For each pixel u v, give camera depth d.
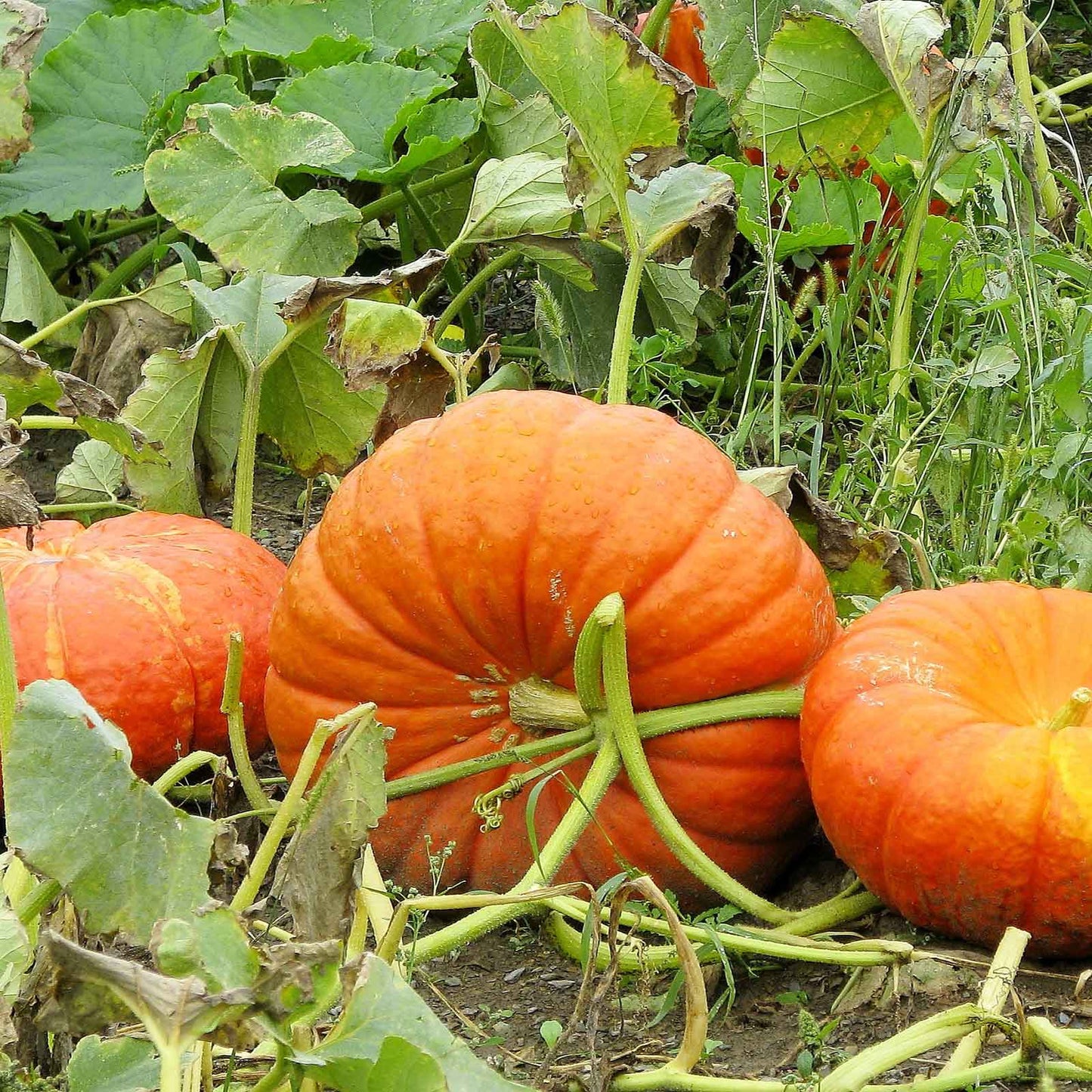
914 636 2.33
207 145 2.91
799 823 2.42
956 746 2.26
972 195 2.90
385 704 2.41
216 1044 2.02
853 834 2.30
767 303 2.89
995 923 2.26
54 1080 2.05
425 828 2.41
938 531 2.83
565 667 2.37
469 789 2.41
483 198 2.83
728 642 2.35
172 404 2.73
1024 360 2.71
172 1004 1.95
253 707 2.57
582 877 2.40
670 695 2.37
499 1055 2.24
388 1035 1.96
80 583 2.52
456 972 2.36
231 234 2.92
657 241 2.62
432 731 2.40
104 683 2.49
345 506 2.42
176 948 1.97
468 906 2.16
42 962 2.09
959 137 2.83
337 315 2.66
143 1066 2.02
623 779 2.38
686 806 2.38
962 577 2.65
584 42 2.54
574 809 2.32
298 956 1.97
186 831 2.09
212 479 2.82
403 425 2.75
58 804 2.07
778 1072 2.19
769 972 2.32
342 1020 1.99
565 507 2.34
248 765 2.46
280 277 2.79
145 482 2.74
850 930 2.36
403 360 2.66
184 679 2.52
